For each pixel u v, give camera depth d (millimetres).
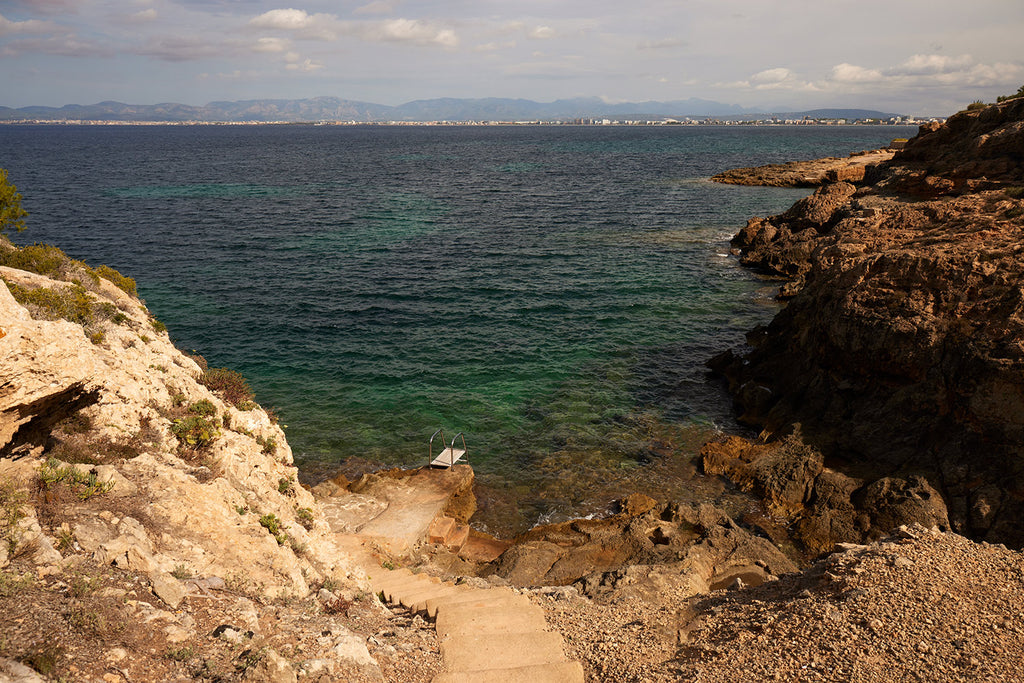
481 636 12031
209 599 9906
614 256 61500
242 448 15555
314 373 35219
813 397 28766
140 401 14422
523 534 22016
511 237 70500
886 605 12727
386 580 16891
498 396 32594
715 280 53375
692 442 28062
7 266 19844
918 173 52094
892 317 26859
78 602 8484
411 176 132750
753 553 19469
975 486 21453
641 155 191500
